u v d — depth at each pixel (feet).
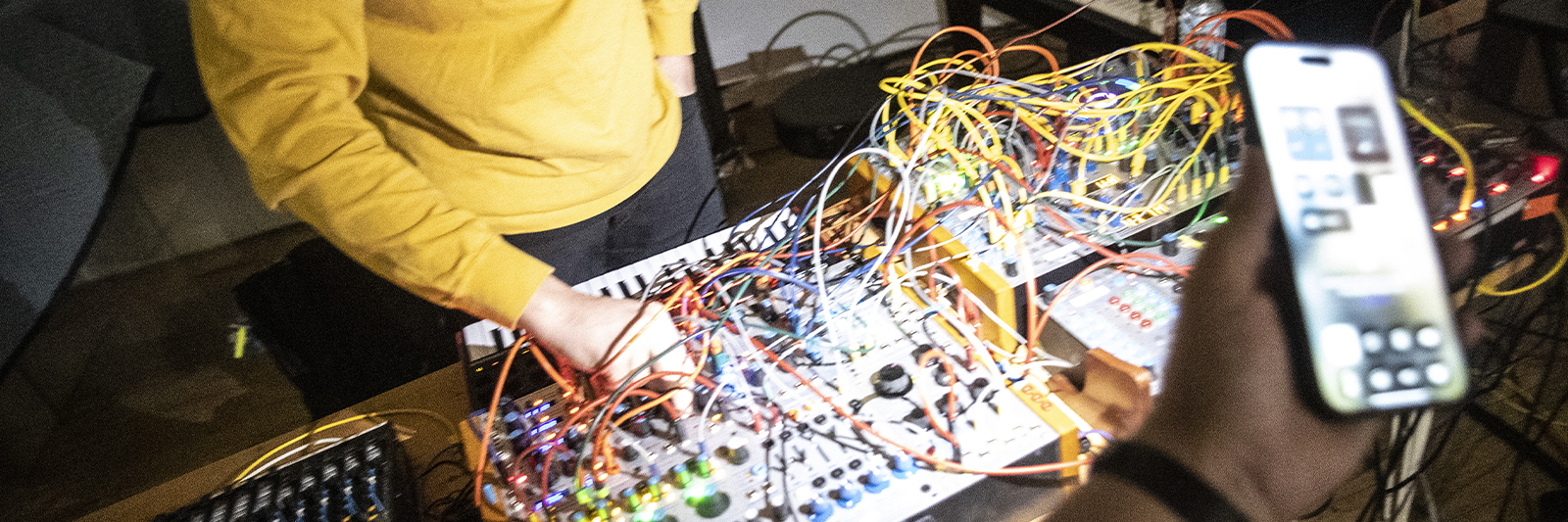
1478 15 5.69
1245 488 1.35
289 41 2.93
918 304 3.46
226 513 3.06
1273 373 1.39
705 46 9.58
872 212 3.87
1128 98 3.93
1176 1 6.00
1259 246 1.56
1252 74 1.86
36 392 8.23
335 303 7.02
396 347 6.91
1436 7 5.85
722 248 4.05
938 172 3.82
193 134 9.86
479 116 3.99
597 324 3.13
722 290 3.56
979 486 2.72
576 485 2.85
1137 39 6.19
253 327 7.59
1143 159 3.82
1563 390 3.91
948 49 10.77
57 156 7.20
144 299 9.57
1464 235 3.36
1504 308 4.16
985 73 4.56
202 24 2.91
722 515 2.75
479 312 3.18
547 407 3.31
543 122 4.11
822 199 3.39
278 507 3.05
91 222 7.45
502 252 3.10
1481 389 3.74
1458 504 3.58
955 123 4.03
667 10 4.95
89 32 7.59
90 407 8.11
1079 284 3.42
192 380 8.29
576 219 4.68
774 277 3.41
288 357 7.07
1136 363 2.99
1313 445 1.41
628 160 4.66
